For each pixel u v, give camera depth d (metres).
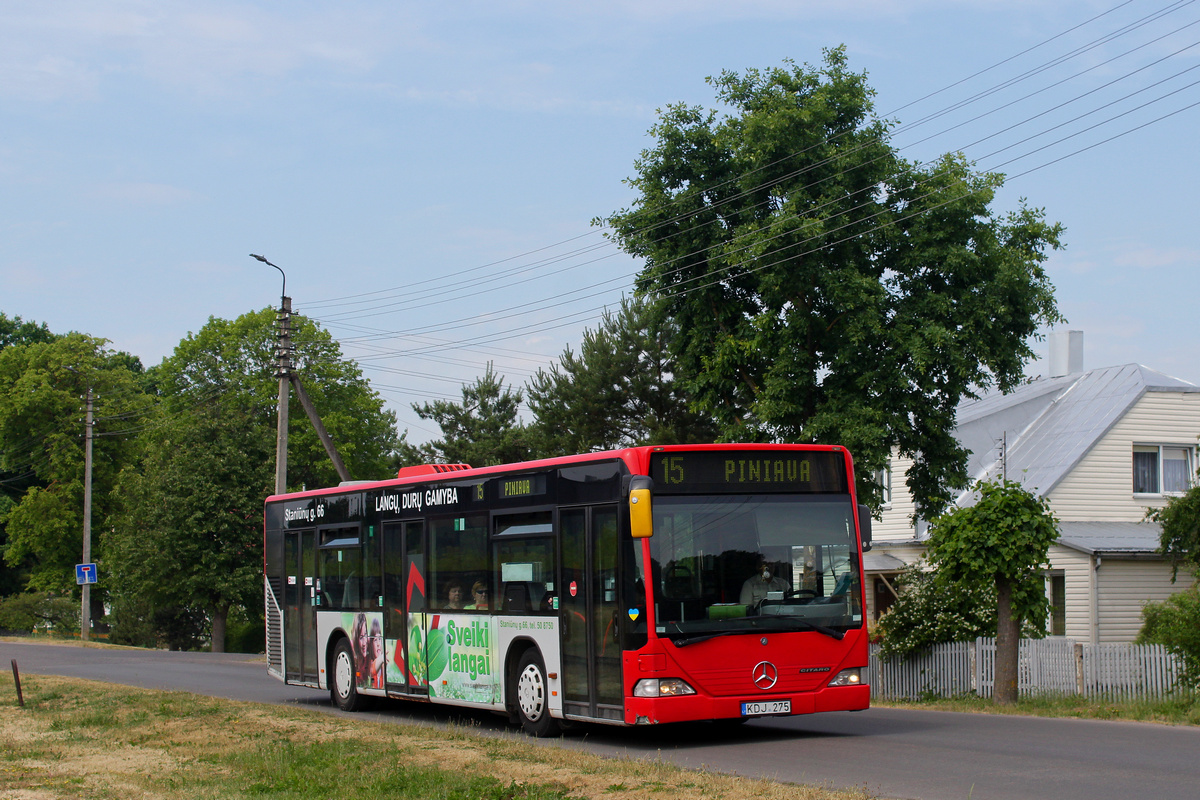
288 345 35.69
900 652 20.20
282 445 35.06
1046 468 34.53
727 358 27.84
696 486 12.82
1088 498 33.88
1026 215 28.11
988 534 17.69
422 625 16.56
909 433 26.86
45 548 66.50
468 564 15.59
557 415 42.97
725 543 12.79
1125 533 32.25
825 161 27.03
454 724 15.23
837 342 27.45
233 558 51.91
